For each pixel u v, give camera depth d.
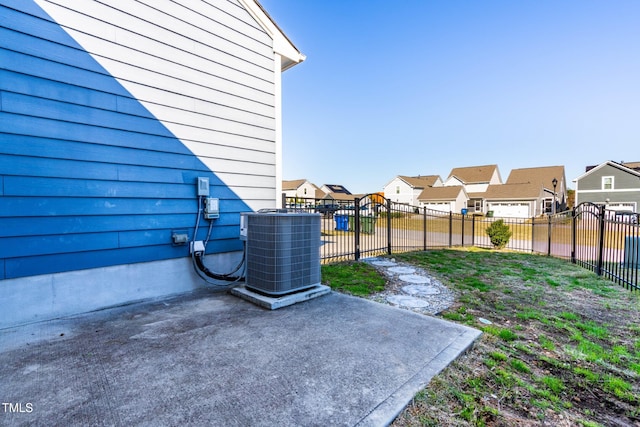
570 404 1.82
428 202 37.38
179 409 1.54
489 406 1.73
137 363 2.01
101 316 2.91
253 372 1.91
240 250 4.28
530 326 3.06
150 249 3.47
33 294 2.73
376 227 8.06
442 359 2.13
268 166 4.58
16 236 2.64
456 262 6.68
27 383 1.76
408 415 1.58
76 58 2.93
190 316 2.93
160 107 3.49
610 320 3.28
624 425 1.65
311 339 2.41
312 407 1.57
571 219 7.20
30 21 2.69
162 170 3.53
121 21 3.20
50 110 2.79
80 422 1.43
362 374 1.91
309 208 6.37
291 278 3.42
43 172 2.76
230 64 4.11
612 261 5.78
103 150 3.10
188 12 3.70
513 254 8.29
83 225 2.99
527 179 36.75
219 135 4.02
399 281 4.83
